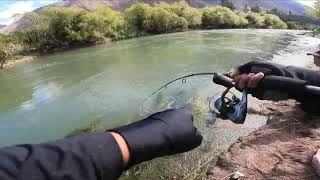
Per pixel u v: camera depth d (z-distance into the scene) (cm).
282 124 725
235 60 1720
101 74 1589
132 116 973
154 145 62
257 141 659
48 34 2844
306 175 514
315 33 3222
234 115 158
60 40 2875
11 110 1169
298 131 679
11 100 1305
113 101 1134
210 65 1622
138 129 63
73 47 2834
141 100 1106
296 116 754
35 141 909
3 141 923
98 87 1351
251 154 609
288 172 530
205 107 874
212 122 761
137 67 1680
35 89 1441
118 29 3297
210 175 563
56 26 2906
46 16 2900
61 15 2917
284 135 671
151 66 1677
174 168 594
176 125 66
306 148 597
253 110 823
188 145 67
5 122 1056
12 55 2398
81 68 1794
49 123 1016
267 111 816
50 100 1239
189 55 1941
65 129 959
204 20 4484
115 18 3284
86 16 2984
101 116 1009
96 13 3145
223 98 165
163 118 67
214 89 1062
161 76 1447
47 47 2772
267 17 5331
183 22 3962
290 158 573
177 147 65
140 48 2400
